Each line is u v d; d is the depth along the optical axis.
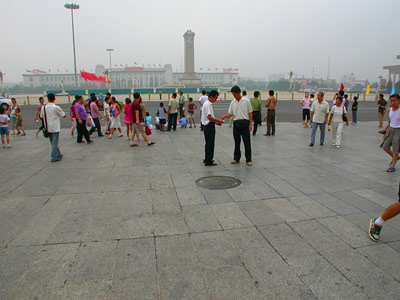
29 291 2.64
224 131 12.85
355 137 11.37
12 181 5.86
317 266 3.01
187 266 3.01
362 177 6.01
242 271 2.92
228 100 41.81
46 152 8.80
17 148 9.48
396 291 2.64
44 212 4.34
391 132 6.33
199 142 10.25
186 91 55.03
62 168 6.85
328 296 2.58
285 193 5.06
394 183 5.64
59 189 5.36
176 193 5.09
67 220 4.07
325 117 9.29
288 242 3.46
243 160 7.52
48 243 3.47
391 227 3.87
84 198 4.89
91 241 3.51
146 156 8.06
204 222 3.98
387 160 7.53
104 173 6.38
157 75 159.50
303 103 14.34
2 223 4.00
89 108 11.67
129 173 6.36
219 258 3.14
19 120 12.54
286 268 2.97
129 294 2.60
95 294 2.60
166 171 6.50
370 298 2.55
